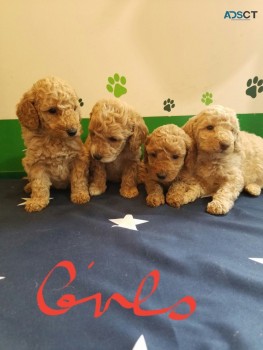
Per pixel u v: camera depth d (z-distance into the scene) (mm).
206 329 690
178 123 1689
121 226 1102
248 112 1688
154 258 924
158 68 1585
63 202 1331
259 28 1538
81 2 1453
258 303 763
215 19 1514
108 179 1539
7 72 1536
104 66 1568
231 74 1613
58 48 1522
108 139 1236
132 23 1501
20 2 1431
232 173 1299
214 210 1187
